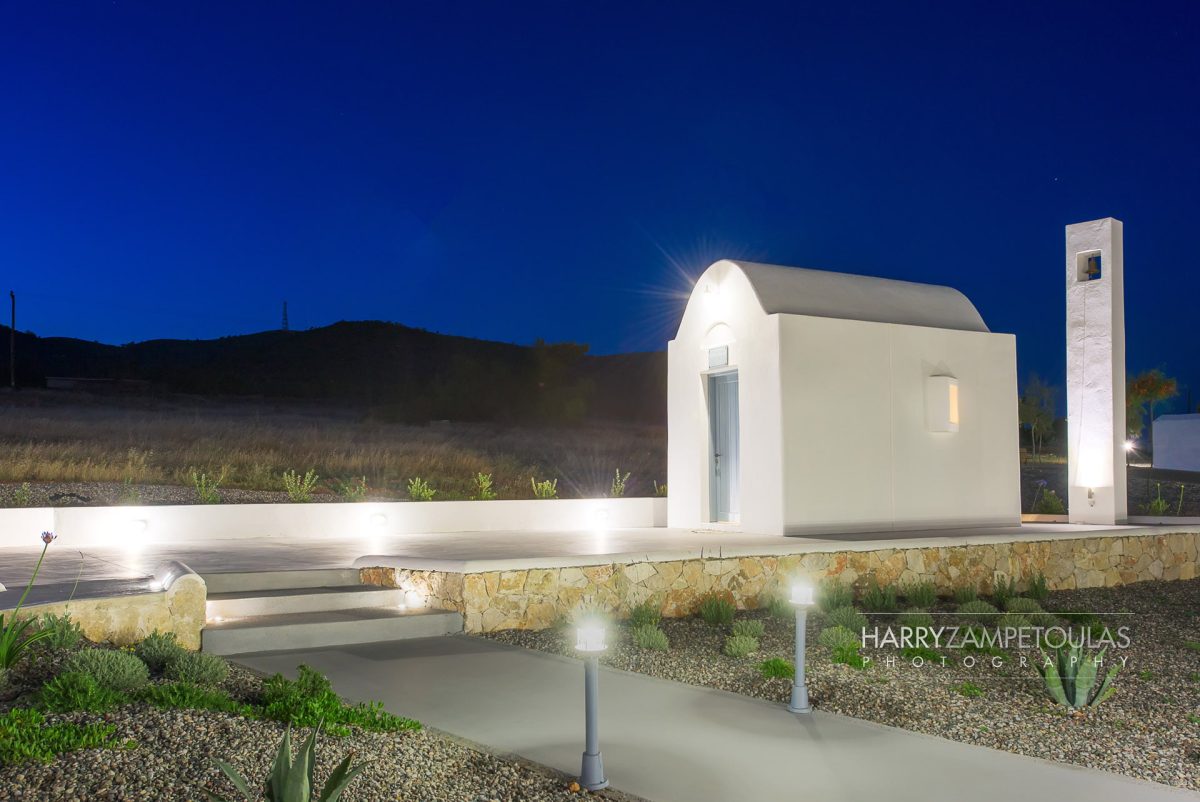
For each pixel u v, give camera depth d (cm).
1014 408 1633
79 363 7325
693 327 1597
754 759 586
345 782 421
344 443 3409
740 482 1470
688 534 1487
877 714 712
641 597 1085
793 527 1390
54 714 573
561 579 1032
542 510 1711
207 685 686
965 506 1562
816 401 1422
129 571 1062
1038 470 3588
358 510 1583
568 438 4841
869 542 1279
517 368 6881
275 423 4678
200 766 507
